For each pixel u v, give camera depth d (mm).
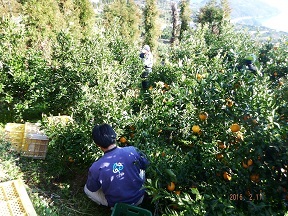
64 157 3521
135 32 18094
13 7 8586
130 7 18453
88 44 5051
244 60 4469
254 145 2230
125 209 2666
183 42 7160
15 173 3146
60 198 3154
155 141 3191
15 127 3922
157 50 17297
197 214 1854
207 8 15547
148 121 3389
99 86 3777
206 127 2742
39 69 4852
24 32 5031
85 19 9883
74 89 4664
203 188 2459
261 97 2344
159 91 3887
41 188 3232
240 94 2422
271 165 2217
